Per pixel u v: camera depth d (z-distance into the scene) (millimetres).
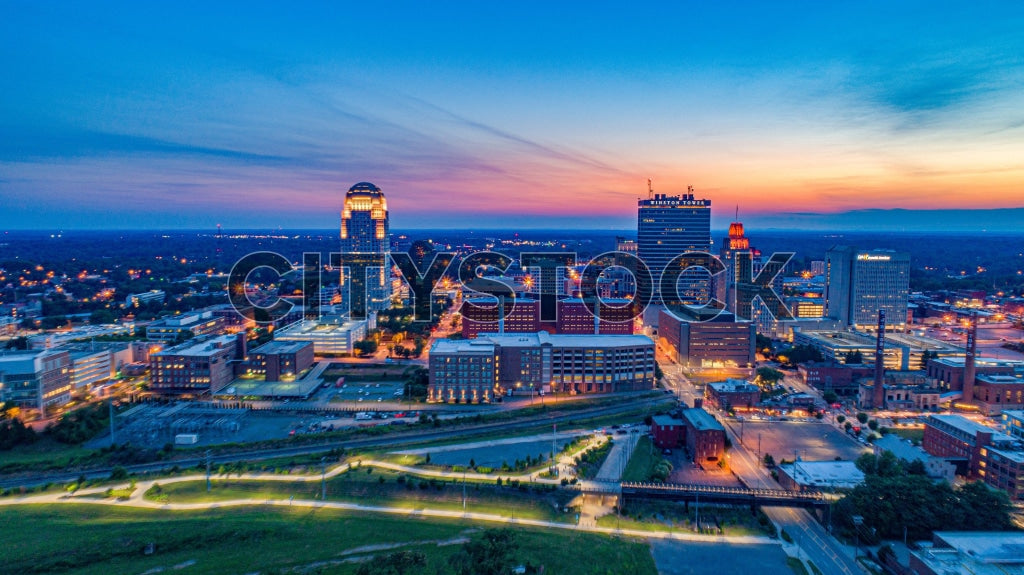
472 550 148875
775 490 185000
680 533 171500
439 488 194000
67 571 147000
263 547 157500
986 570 137625
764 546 165125
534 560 150500
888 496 168875
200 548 156875
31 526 169250
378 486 195500
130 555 153375
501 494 191625
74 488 197750
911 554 145000
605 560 154250
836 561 157625
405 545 158625
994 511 162875
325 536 163250
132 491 196250
